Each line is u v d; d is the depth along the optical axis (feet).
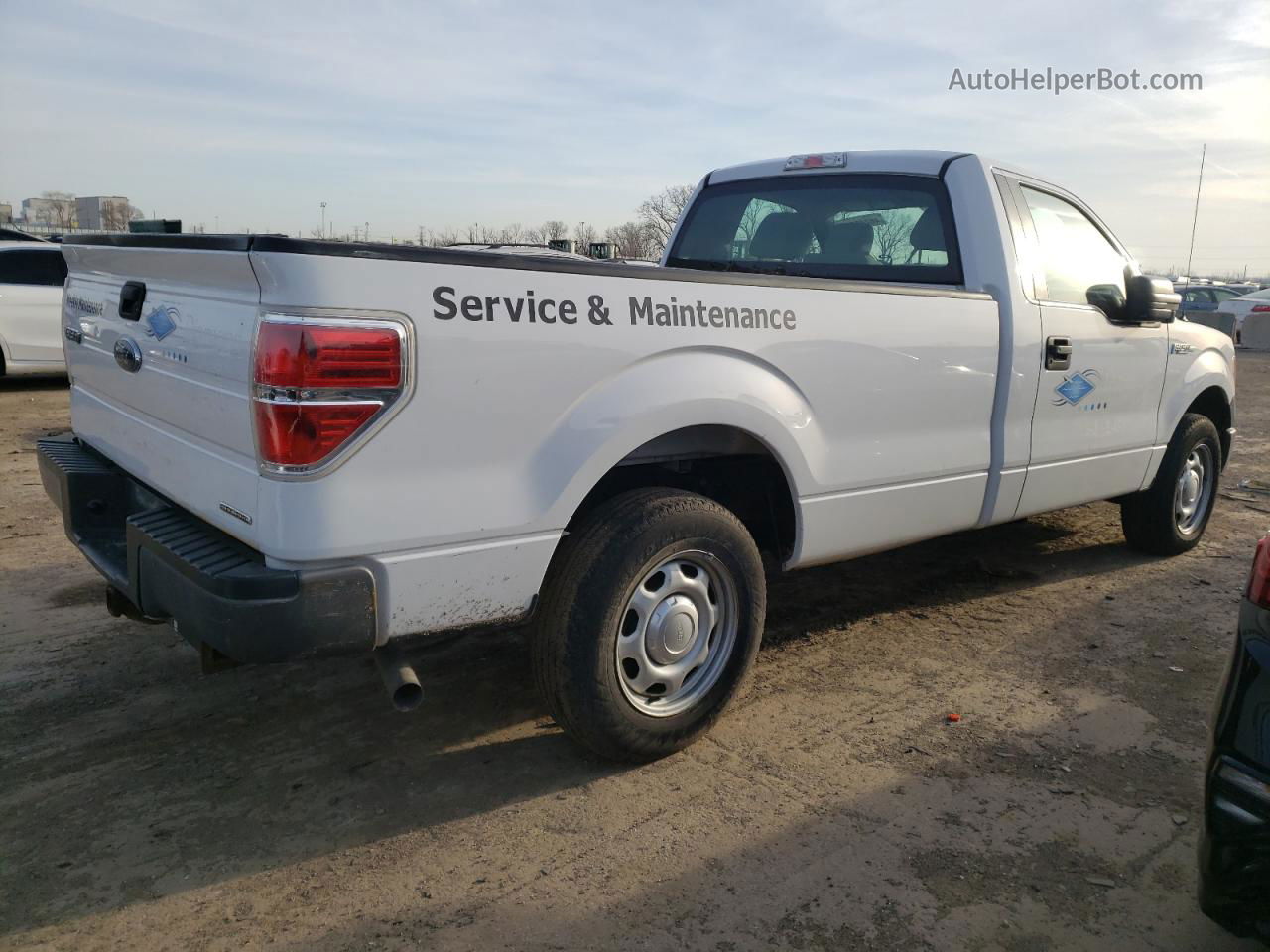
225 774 10.43
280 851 9.08
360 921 8.13
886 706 12.26
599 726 10.01
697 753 11.02
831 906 8.39
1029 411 14.26
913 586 17.02
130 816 9.61
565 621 9.71
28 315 36.55
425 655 13.58
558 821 9.62
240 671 12.95
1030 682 13.02
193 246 8.45
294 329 7.68
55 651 13.48
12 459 25.76
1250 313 74.79
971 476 13.70
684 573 10.60
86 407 12.53
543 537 9.25
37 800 9.86
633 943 7.91
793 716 11.96
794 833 9.45
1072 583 17.24
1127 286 15.83
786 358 10.99
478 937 7.96
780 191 16.55
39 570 16.90
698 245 17.81
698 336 10.15
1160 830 9.61
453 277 8.40
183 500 9.57
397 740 11.23
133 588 9.53
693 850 9.17
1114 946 7.98
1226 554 19.22
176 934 7.95
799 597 16.38
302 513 7.90
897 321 12.22
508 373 8.77
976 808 9.94
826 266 15.81
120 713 11.75
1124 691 12.77
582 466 9.33
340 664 13.24
